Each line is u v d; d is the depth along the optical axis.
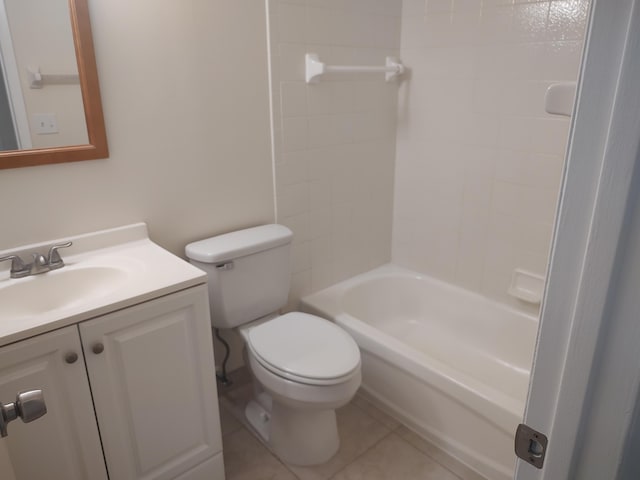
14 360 1.11
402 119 2.46
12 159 1.38
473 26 2.05
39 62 1.38
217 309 1.80
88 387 1.26
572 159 0.45
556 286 0.50
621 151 0.42
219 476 1.67
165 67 1.63
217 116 1.81
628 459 0.50
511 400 1.60
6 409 0.69
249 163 1.96
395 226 2.66
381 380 2.03
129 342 1.31
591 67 0.42
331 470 1.76
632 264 0.44
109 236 1.63
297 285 2.29
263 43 1.86
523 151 2.02
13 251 1.44
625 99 0.41
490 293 2.29
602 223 0.44
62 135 1.47
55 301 1.44
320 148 2.18
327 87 2.11
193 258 1.75
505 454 1.63
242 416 2.04
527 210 2.06
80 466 1.30
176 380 1.45
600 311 0.46
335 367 1.57
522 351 2.18
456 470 1.75
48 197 1.49
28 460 1.20
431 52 2.24
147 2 1.54
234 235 1.89
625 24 0.40
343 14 2.08
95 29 1.46
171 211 1.78
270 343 1.70
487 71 2.05
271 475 1.74
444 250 2.44
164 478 1.51
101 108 1.51
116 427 1.35
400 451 1.85
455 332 2.43
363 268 2.59
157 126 1.67
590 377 0.49
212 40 1.73
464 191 2.28
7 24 1.32
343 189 2.34
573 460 0.53
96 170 1.56
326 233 2.34
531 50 1.89
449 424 1.80
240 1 1.76
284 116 2.00
